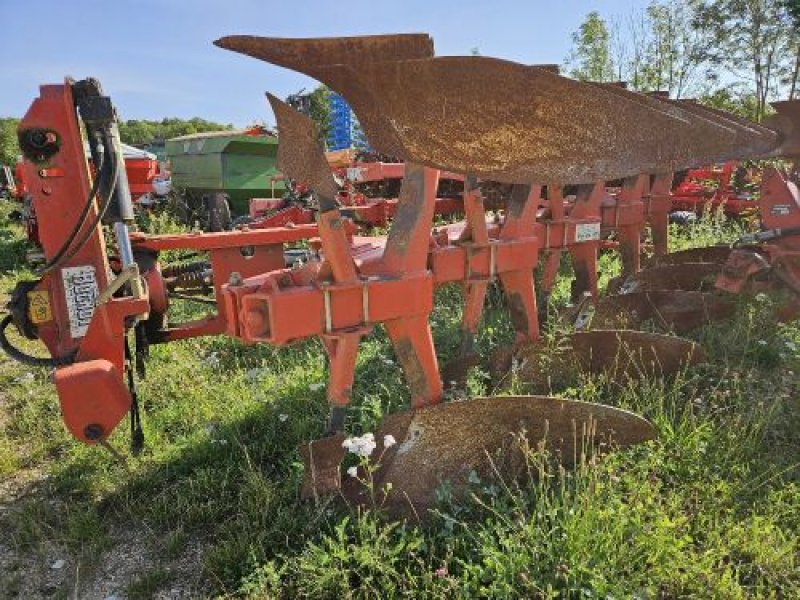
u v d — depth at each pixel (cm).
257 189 1343
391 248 293
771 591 239
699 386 392
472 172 234
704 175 917
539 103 232
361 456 287
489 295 555
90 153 323
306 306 265
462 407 295
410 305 292
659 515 269
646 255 670
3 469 371
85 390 287
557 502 265
